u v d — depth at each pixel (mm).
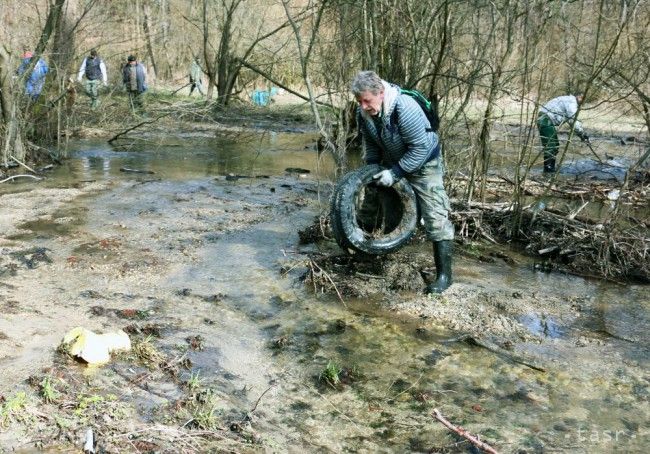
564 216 7359
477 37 7191
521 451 3430
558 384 4141
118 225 6930
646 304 5523
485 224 7234
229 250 6316
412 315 5043
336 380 4020
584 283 5977
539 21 6945
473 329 4848
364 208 5938
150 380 3869
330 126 7555
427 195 5355
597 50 7062
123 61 19891
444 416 3730
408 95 5082
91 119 15297
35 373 3768
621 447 3502
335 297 5312
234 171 10445
